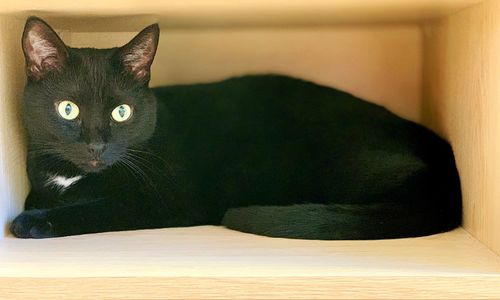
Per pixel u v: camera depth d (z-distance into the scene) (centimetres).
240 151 111
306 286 75
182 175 104
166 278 76
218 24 120
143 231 97
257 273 76
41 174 98
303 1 86
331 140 108
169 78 134
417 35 131
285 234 92
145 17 101
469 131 94
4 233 94
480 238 89
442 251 85
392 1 88
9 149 96
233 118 115
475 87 91
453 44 104
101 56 96
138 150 100
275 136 112
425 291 75
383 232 91
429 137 109
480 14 89
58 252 85
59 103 93
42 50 93
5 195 94
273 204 106
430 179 97
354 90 134
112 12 93
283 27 129
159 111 109
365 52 133
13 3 85
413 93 133
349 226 91
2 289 76
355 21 120
